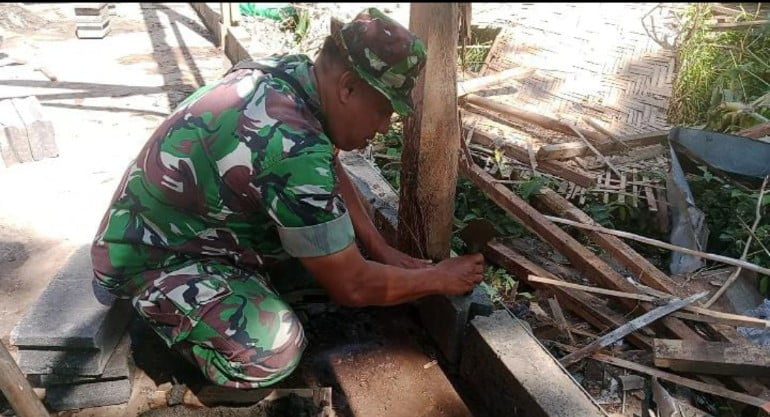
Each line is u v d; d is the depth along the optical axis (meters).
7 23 6.32
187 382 2.09
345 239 1.70
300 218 1.64
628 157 3.75
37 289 2.54
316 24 5.83
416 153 2.10
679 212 3.11
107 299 2.03
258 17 6.27
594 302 2.56
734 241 2.94
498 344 2.05
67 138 3.95
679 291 2.48
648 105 4.37
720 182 3.36
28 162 3.58
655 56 4.83
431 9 1.83
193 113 1.71
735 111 3.87
